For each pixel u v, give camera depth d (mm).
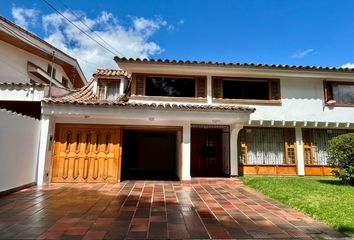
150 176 12742
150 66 11664
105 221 5090
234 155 11711
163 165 16172
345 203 6559
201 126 12477
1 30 11922
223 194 8188
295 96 12719
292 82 12836
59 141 10312
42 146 9617
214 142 13234
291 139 12891
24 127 8578
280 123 12477
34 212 5664
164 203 6793
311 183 9844
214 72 12141
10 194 7633
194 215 5688
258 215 5766
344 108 12922
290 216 5707
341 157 9531
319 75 12555
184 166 10461
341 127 12922
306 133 13055
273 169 12516
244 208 6395
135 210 5992
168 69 11820
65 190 8422
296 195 7574
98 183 10039
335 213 5652
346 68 12242
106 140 10461
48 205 6332
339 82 13070
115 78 12211
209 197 7703
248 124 12430
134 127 10609
